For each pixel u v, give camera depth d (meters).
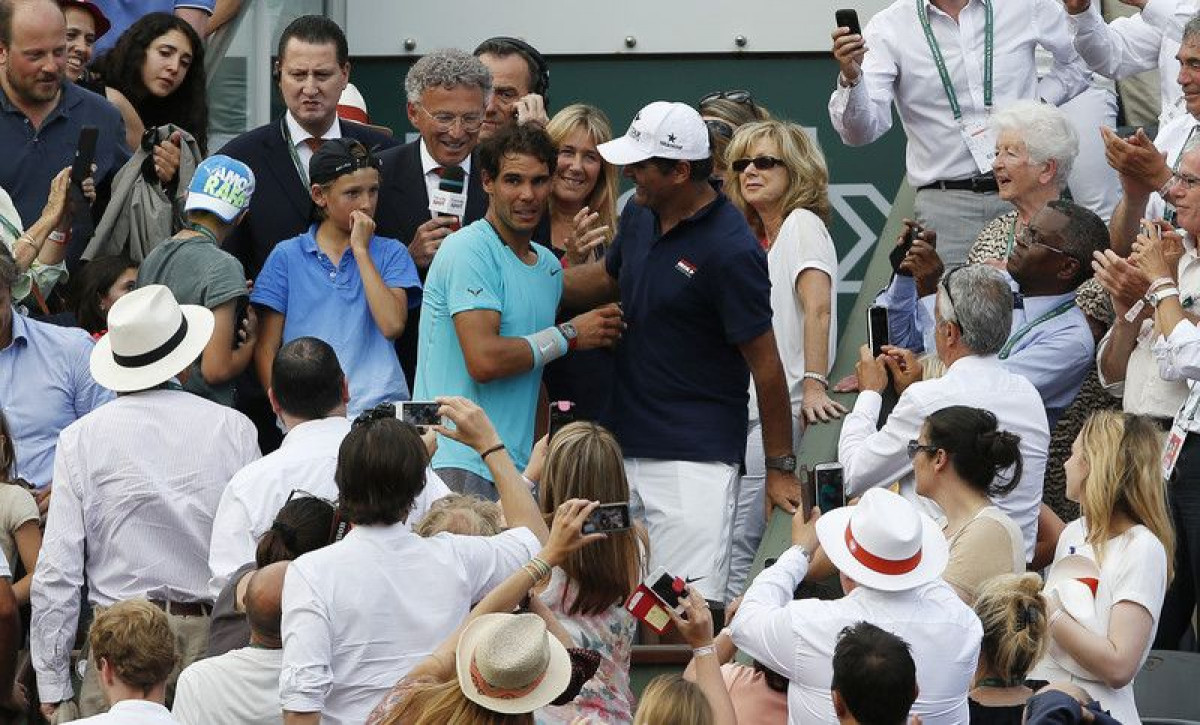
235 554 26.03
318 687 22.28
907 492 28.22
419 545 22.97
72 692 28.03
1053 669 25.20
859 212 47.34
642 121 30.41
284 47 34.72
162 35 37.62
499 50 37.22
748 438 34.28
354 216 31.75
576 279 32.16
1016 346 31.55
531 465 27.06
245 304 31.56
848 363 35.25
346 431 26.75
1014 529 25.59
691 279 30.72
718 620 30.66
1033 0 38.34
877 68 37.94
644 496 31.20
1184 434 30.11
